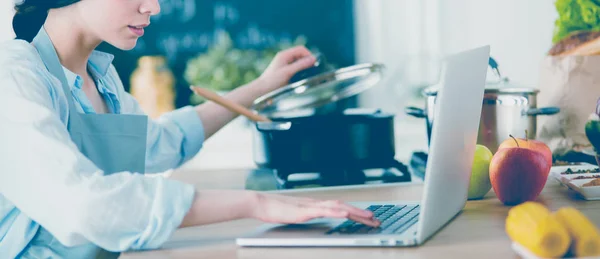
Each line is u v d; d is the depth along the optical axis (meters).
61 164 1.19
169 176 2.06
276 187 1.81
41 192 1.18
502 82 1.80
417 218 1.24
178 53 4.53
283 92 1.96
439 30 4.25
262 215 1.19
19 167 1.21
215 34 4.54
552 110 1.70
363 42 4.50
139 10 1.48
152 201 1.17
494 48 3.85
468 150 1.32
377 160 1.81
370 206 1.40
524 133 1.72
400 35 4.39
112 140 1.53
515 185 1.40
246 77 4.50
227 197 1.19
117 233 1.16
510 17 3.80
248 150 4.16
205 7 4.52
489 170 1.46
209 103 2.02
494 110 1.71
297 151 1.81
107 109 1.75
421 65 4.32
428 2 4.27
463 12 4.11
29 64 1.35
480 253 1.04
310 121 1.81
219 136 4.20
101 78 1.72
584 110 1.87
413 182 1.77
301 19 4.55
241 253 1.11
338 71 1.95
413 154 2.05
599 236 0.95
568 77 1.88
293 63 2.08
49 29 1.53
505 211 1.36
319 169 1.81
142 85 4.45
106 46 4.42
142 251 1.16
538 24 3.74
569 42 1.92
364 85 2.03
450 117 1.13
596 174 1.58
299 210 1.18
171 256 1.12
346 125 1.79
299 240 1.13
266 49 4.55
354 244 1.10
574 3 1.91
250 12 4.54
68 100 1.47
